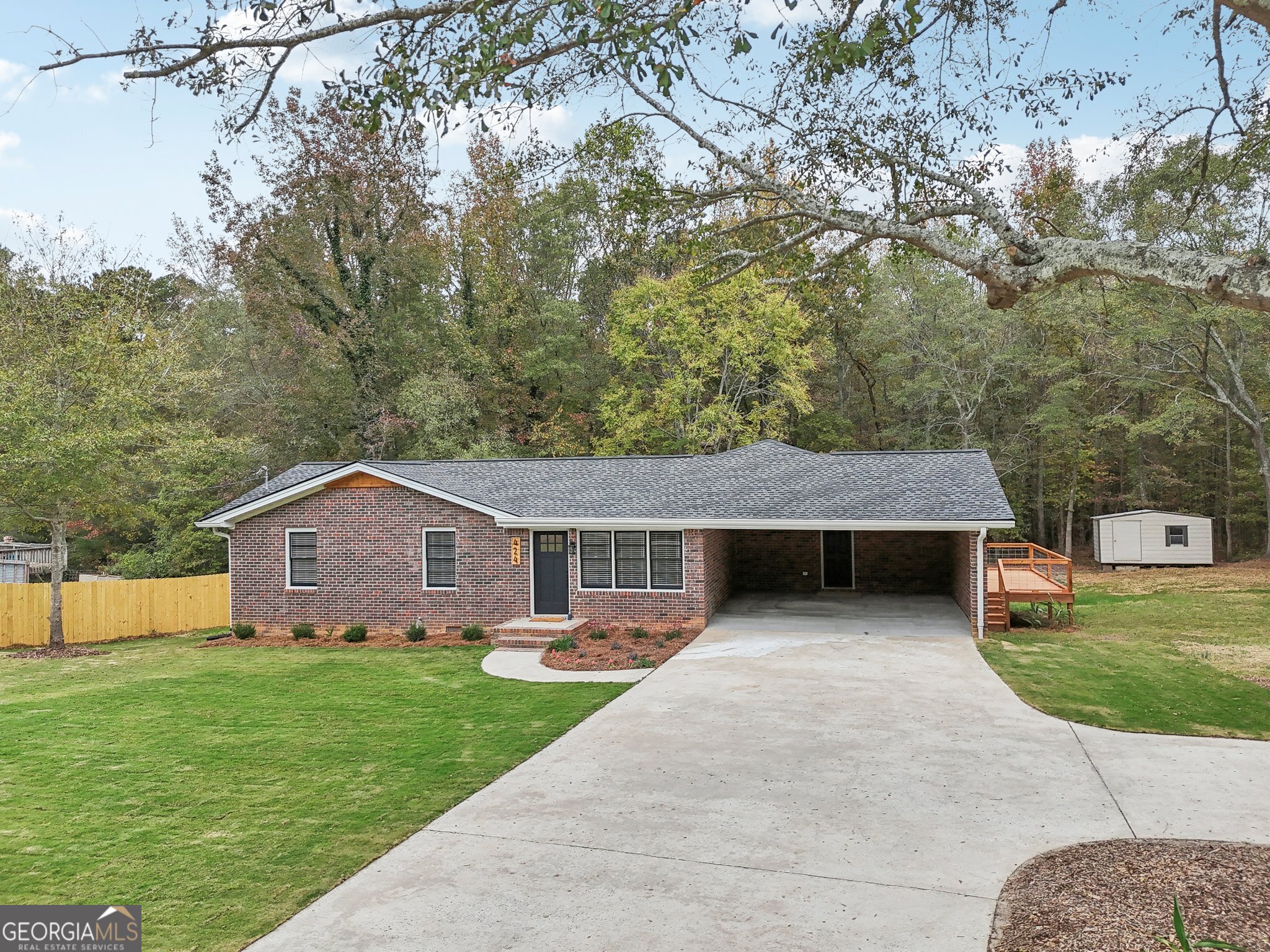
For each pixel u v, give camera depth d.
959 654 15.35
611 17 5.85
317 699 13.37
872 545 23.73
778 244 9.20
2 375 18.78
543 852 7.21
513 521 18.38
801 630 18.02
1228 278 5.13
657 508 18.52
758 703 12.08
